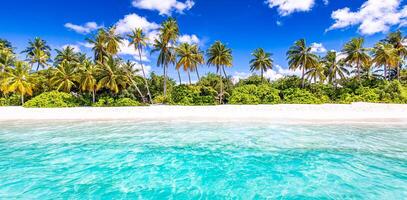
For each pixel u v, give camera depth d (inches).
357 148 442.6
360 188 277.6
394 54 1642.5
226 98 1797.5
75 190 276.4
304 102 1398.9
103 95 1648.6
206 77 2107.5
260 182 298.4
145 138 541.0
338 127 651.5
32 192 271.0
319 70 1797.5
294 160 378.9
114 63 1577.3
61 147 463.8
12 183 295.1
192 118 832.9
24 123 767.1
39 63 1903.3
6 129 660.7
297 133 582.2
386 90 1489.9
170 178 312.8
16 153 421.7
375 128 633.0
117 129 655.1
